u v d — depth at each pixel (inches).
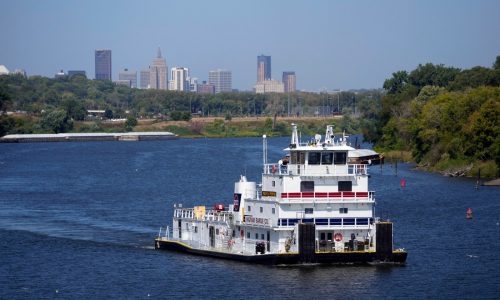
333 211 5743.1
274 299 5113.2
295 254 5669.3
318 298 5132.9
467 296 5191.9
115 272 5866.1
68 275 5821.9
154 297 5221.5
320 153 5802.2
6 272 5944.9
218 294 5226.4
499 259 6146.7
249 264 5826.8
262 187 5920.3
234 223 6097.4
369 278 5502.0
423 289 5315.0
